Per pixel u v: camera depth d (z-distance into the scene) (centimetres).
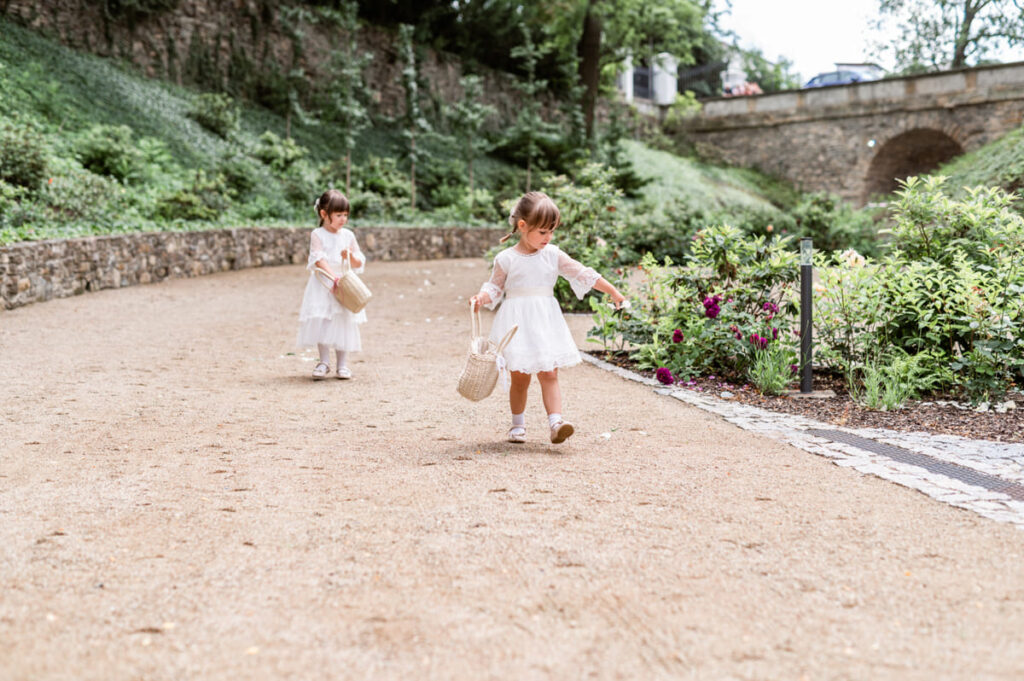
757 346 645
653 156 3456
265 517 321
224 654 214
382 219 2239
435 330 945
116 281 1305
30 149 1418
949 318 621
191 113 2214
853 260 664
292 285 1427
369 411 539
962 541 297
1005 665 207
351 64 2378
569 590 253
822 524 316
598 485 366
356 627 229
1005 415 540
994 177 1589
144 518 319
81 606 241
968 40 3281
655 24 3228
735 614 238
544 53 3247
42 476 376
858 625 231
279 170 2225
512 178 2752
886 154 3534
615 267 1179
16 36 2011
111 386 607
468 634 225
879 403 569
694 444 451
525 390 454
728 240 719
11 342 797
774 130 3716
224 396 582
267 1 2562
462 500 343
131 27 2281
